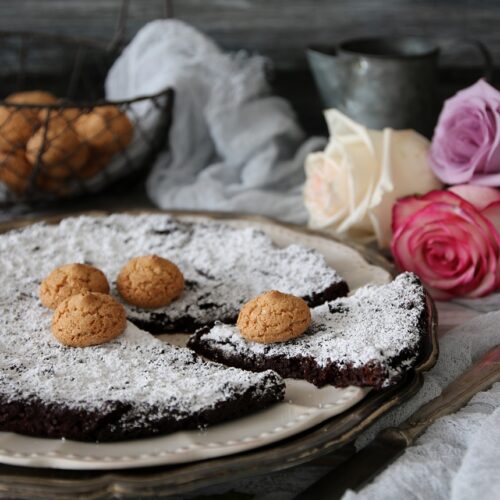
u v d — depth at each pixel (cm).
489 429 60
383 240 81
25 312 69
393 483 58
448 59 100
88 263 76
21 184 86
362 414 61
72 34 102
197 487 58
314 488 59
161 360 64
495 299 76
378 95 87
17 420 60
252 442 59
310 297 71
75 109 87
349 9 100
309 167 84
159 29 94
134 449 59
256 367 65
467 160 79
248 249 77
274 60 102
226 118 91
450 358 68
